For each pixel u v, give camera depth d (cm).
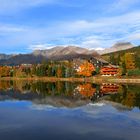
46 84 18638
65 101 8125
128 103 7388
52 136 3669
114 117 5147
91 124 4475
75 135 3728
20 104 7288
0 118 5084
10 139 3516
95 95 10188
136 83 18138
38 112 5844
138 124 4456
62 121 4753
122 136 3669
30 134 3775
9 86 16450
